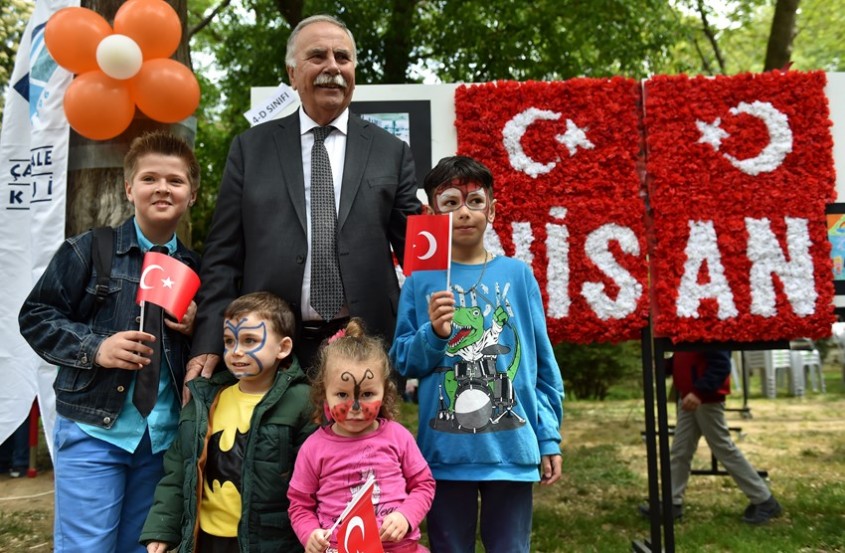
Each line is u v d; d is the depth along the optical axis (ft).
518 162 12.91
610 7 33.53
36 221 14.42
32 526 16.17
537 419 8.81
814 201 12.80
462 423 8.49
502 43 35.53
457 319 8.84
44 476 20.94
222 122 41.24
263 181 9.72
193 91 13.32
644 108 13.15
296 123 10.16
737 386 45.44
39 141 14.47
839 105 13.10
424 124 13.34
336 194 9.81
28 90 15.21
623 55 34.32
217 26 43.11
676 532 15.58
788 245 12.75
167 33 13.16
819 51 52.85
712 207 12.84
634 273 12.75
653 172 12.88
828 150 12.91
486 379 8.62
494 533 8.62
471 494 8.62
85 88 12.73
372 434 7.98
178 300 8.34
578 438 26.96
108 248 8.94
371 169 9.91
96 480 8.50
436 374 8.72
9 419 15.76
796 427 28.91
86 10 13.10
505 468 8.39
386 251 9.83
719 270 12.76
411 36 36.06
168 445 8.95
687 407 16.20
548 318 12.73
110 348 8.27
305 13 34.63
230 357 8.49
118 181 13.78
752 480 16.17
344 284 9.40
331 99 9.75
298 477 7.89
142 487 8.99
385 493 7.72
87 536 8.39
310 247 9.53
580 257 12.80
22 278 15.69
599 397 41.86
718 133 12.93
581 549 14.62
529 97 13.05
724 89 13.01
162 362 8.98
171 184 9.01
